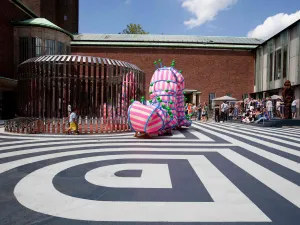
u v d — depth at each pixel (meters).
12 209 3.42
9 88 20.88
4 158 6.39
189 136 11.06
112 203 3.62
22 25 22.62
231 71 33.75
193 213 3.32
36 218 3.17
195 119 25.73
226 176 4.97
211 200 3.75
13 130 12.14
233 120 22.75
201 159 6.44
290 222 3.09
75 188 4.22
